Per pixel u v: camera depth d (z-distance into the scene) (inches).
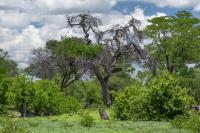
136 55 2472.9
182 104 970.1
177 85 989.8
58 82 2293.3
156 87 972.6
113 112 1107.9
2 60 1845.5
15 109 1312.7
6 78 1334.9
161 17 2669.8
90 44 2428.6
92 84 2534.5
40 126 807.1
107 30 2470.5
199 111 985.5
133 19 2472.9
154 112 978.1
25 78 1309.1
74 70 2305.6
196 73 2795.3
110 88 3075.8
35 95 1312.7
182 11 2701.8
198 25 2719.0
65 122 905.5
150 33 2694.4
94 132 724.0
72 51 2292.1
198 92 2630.4
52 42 2529.5
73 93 2495.1
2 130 534.6
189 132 727.7
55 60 2298.2
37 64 2305.6
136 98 1003.3
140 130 746.2
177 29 2672.2
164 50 2709.2
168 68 2733.8
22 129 558.3
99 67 2436.0
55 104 1382.9
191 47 2716.5
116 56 2475.4
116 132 729.6
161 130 745.6
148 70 2500.0
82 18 2481.5
